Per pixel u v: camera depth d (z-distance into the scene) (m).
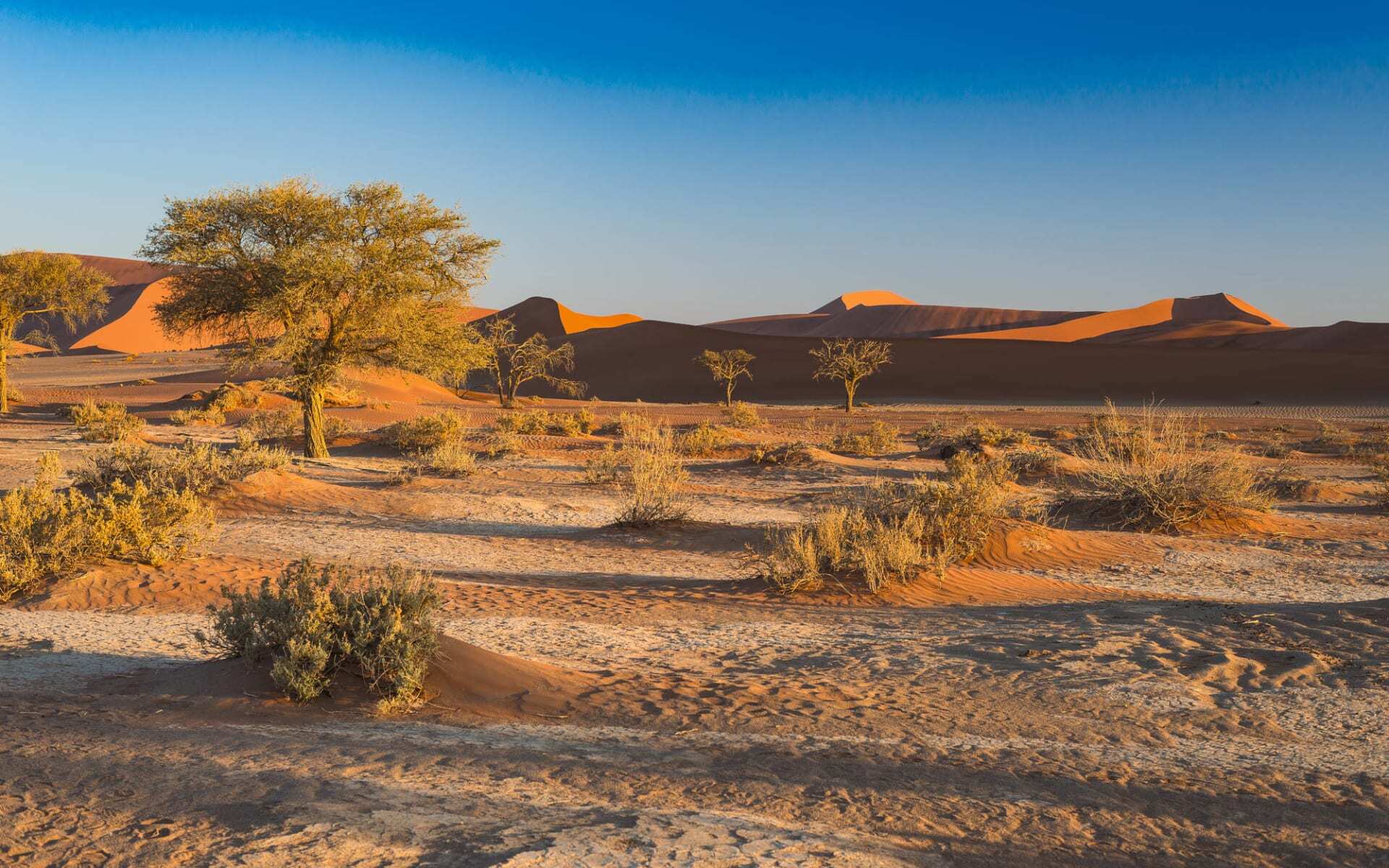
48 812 4.97
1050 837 5.22
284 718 7.24
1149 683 8.73
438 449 32.16
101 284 62.84
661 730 7.25
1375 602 11.91
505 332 87.50
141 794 5.27
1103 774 6.40
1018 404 115.12
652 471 21.98
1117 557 17.72
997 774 6.31
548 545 19.48
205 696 7.76
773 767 6.29
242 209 32.25
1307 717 7.83
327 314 34.12
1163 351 143.12
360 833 4.70
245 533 19.41
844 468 34.03
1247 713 7.92
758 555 17.70
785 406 103.94
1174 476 21.98
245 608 8.46
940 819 5.43
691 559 18.14
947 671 9.24
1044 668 9.31
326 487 25.08
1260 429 64.94
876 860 4.68
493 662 8.46
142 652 9.89
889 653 10.04
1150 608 12.28
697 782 5.91
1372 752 6.97
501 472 30.98
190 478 23.27
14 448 37.88
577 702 7.94
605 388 137.12
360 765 5.93
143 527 14.35
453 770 5.93
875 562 14.23
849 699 8.25
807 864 4.54
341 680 8.00
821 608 13.07
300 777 5.61
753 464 35.59
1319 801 5.92
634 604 13.09
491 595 13.34
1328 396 114.38
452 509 23.55
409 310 33.75
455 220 33.94
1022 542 17.47
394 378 84.50
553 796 5.48
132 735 6.62
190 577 13.54
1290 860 5.02
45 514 13.84
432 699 7.78
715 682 8.70
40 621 11.41
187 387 86.25
